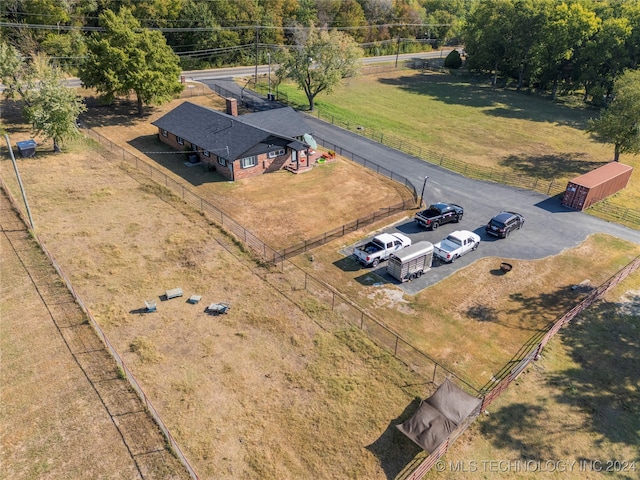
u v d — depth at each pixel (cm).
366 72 10019
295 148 4834
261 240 3675
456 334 2845
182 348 2545
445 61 11081
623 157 6147
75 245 3350
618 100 5412
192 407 2205
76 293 2852
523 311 3081
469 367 2595
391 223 4109
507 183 5162
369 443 2102
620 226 4300
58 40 7275
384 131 6631
